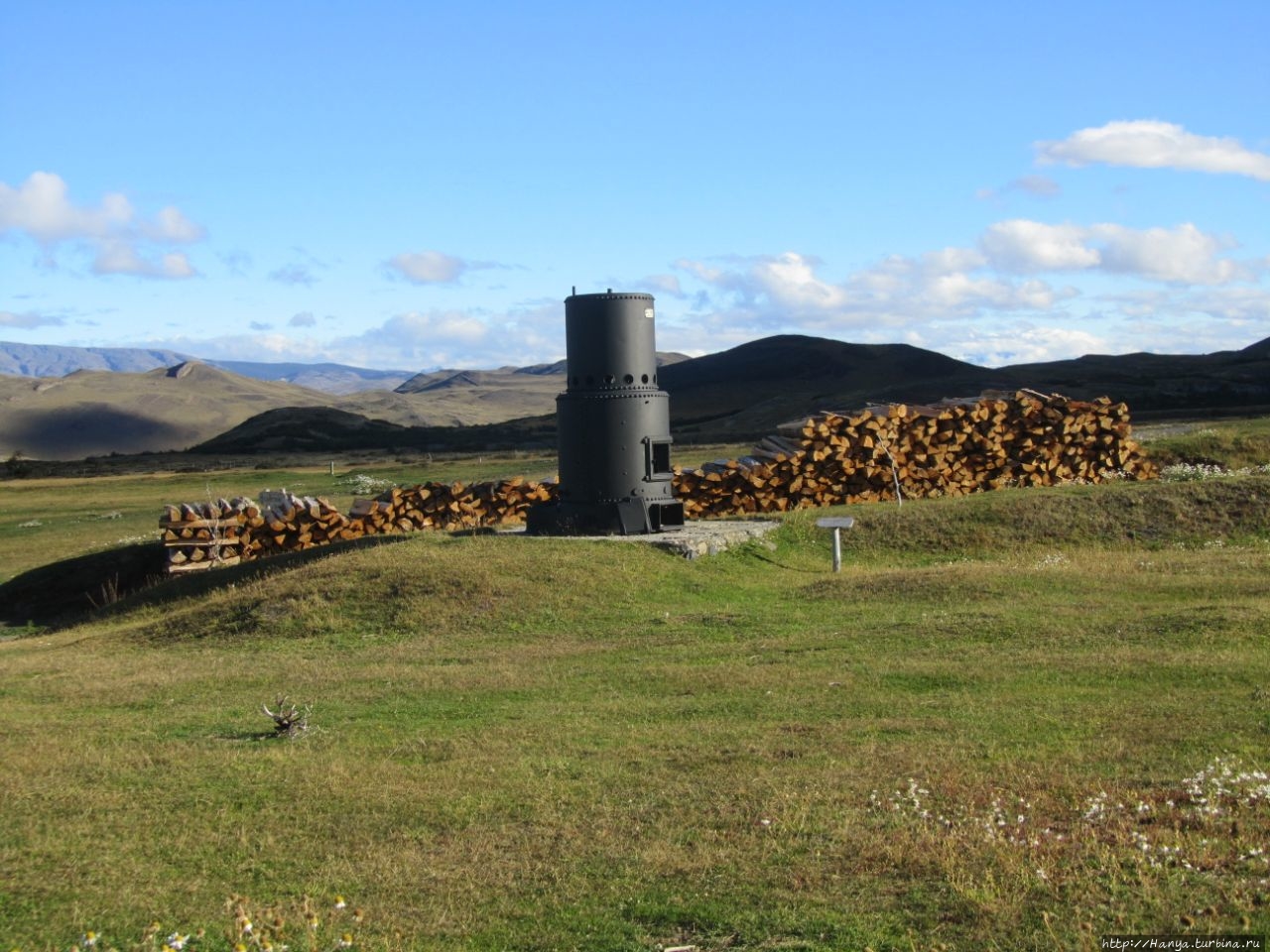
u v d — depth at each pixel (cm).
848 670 1345
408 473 4834
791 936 683
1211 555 1989
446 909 748
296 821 921
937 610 1659
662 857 812
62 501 4300
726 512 2608
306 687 1426
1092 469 2764
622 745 1098
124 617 2156
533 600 1800
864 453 2639
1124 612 1552
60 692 1462
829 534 2311
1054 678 1255
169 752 1128
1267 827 786
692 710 1216
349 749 1126
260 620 1834
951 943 659
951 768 966
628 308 2156
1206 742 999
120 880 813
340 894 770
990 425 2756
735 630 1623
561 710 1244
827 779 957
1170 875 721
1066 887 717
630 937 697
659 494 2181
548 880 790
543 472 4594
